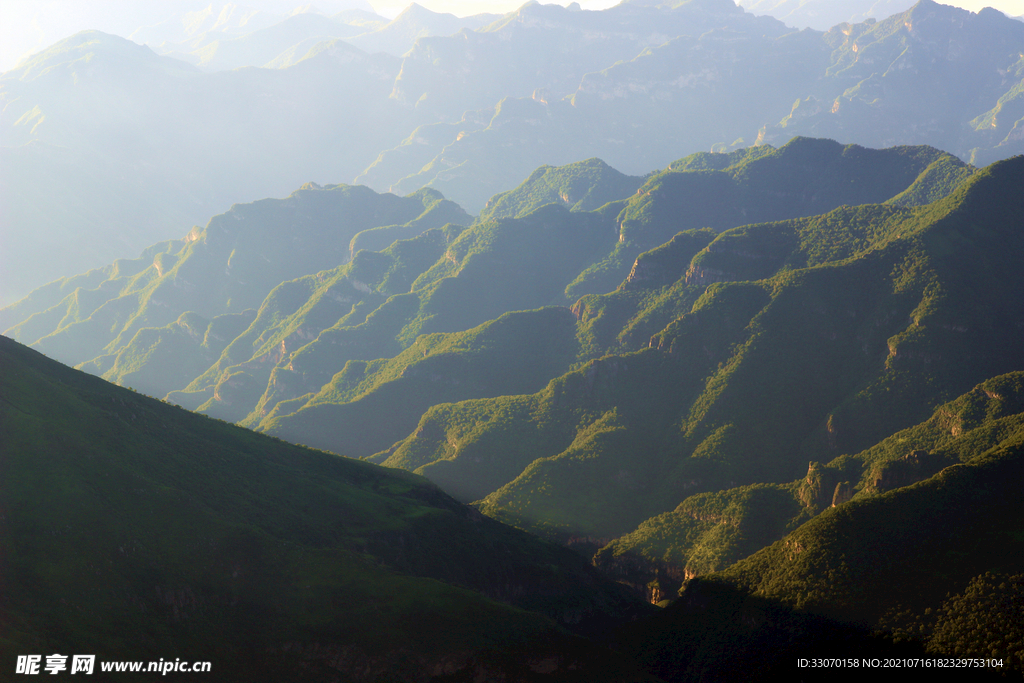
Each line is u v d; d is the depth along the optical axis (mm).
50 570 110562
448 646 130000
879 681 141625
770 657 157000
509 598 172000
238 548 132375
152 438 158125
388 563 154000
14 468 122500
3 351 151375
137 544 121938
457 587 146000
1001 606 142500
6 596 104188
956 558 156375
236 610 123938
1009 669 133125
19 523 114812
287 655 120875
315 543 148875
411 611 133500
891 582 158625
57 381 156250
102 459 135750
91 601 110000
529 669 134125
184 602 119625
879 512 171750
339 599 131625
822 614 159875
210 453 164625
